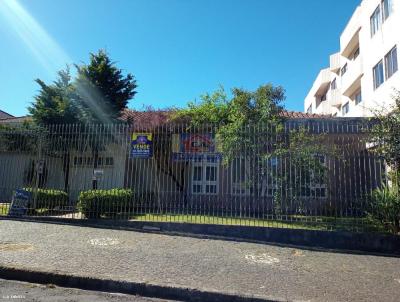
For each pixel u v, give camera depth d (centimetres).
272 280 626
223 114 1555
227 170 1282
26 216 1075
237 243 883
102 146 1332
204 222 981
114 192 1119
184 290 561
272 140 1164
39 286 583
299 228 917
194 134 1281
